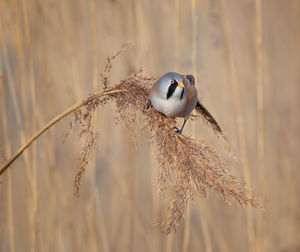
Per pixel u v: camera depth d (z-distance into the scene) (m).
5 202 7.51
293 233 9.91
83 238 8.51
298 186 10.45
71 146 8.91
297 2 11.16
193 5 7.82
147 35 8.52
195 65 7.73
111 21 8.75
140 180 9.82
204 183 4.66
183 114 5.57
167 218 4.68
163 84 5.16
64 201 8.02
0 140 7.42
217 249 8.99
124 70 8.39
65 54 8.24
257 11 8.48
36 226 7.31
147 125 5.16
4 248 8.62
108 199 9.66
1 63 7.38
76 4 9.03
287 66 11.80
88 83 8.91
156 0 9.12
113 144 9.51
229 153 5.13
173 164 4.76
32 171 7.74
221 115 9.30
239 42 10.79
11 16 7.64
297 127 10.81
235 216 9.20
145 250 8.63
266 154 10.15
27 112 7.41
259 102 8.51
